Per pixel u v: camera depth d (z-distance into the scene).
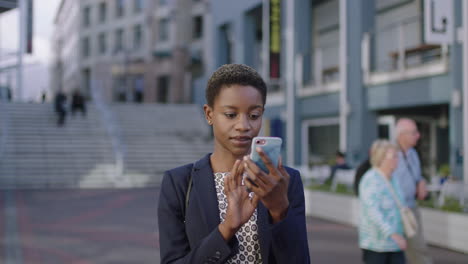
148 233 7.55
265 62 15.57
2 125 17.81
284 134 15.77
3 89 24.62
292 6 15.43
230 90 1.38
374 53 12.26
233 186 1.32
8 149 16.31
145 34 34.09
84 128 18.86
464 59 8.50
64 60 50.88
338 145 13.88
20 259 5.82
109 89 36.62
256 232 1.50
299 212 1.48
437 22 8.52
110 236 7.28
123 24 36.53
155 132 20.03
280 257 1.38
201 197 1.48
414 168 4.25
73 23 44.91
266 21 15.39
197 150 18.95
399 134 4.26
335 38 16.11
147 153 17.97
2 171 15.12
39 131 18.02
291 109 15.29
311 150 15.08
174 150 18.59
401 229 3.57
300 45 15.37
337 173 10.16
